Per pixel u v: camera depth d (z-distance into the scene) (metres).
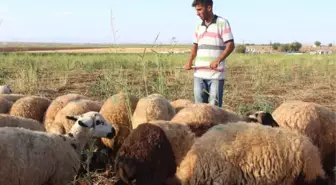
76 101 5.68
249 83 11.64
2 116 4.91
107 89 7.52
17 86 9.63
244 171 3.56
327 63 20.00
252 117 4.79
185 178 3.64
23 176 3.82
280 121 4.83
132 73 13.16
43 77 11.77
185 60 14.45
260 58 16.48
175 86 9.50
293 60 20.14
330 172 4.77
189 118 4.60
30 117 5.79
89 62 17.88
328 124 4.74
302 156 3.60
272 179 3.56
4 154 3.71
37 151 3.97
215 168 3.56
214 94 5.36
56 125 5.30
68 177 4.29
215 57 5.30
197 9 5.23
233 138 3.66
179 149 3.91
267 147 3.57
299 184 3.62
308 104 4.84
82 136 4.82
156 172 3.68
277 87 10.95
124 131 5.22
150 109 5.05
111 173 4.72
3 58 15.46
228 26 5.24
